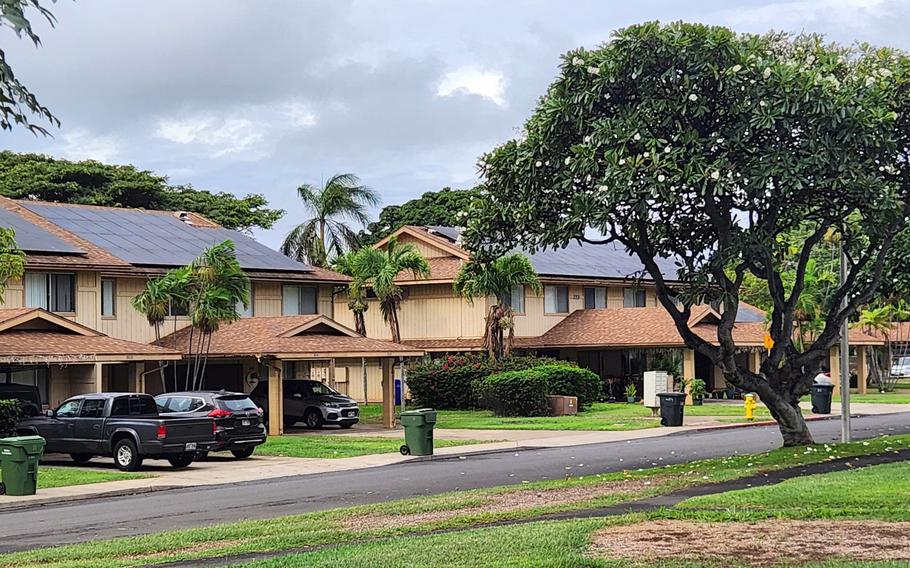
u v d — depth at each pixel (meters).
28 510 19.59
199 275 36.09
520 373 45.19
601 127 20.61
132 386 37.81
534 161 22.05
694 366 55.31
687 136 20.41
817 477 18.23
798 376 24.19
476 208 23.75
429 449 29.36
